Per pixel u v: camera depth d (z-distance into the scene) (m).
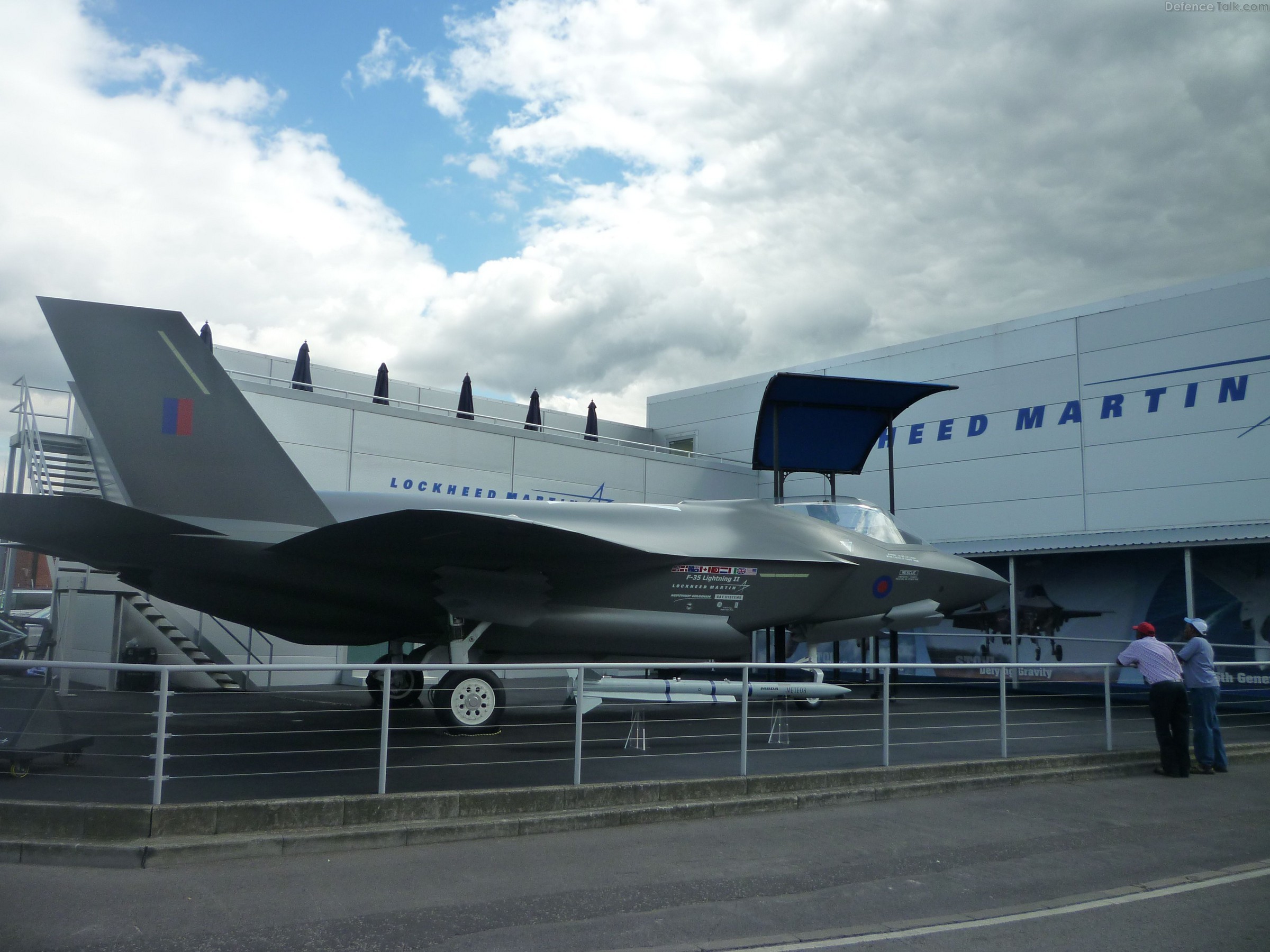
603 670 8.72
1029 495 19.22
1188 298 17.27
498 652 11.27
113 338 9.63
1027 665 9.46
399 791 6.80
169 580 10.20
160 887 4.97
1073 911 4.92
